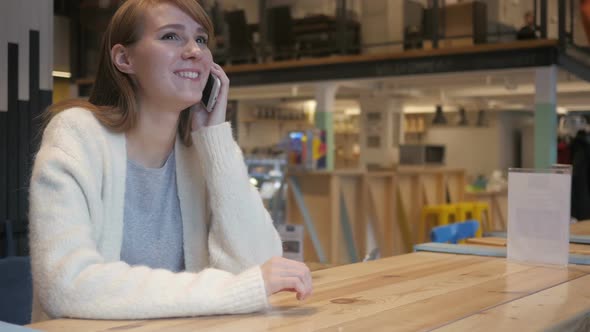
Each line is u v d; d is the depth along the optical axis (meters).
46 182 1.17
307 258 5.80
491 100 11.88
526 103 12.17
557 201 1.47
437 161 9.38
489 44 7.50
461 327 0.90
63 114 1.28
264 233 1.43
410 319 0.95
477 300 1.09
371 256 3.45
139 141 1.37
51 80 3.31
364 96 11.04
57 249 1.10
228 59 9.48
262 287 1.01
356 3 8.66
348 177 6.14
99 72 1.38
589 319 1.02
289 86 9.35
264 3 9.19
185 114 1.43
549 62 7.18
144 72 1.29
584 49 7.67
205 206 1.46
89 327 0.95
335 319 0.96
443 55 7.87
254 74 9.25
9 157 3.11
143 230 1.39
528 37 7.52
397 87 9.95
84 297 1.03
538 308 1.03
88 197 1.21
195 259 1.44
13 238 3.08
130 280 1.04
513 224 1.55
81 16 10.67
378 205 6.48
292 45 9.05
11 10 3.13
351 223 6.15
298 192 5.92
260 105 13.87
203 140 1.39
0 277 1.61
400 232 6.91
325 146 6.05
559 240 1.47
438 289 1.19
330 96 9.07
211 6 9.50
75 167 1.20
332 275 1.35
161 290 1.02
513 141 14.66
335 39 8.78
